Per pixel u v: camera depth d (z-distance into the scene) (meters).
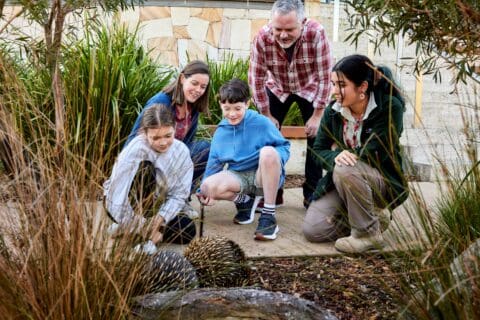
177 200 2.47
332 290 2.43
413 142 5.34
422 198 1.96
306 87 3.98
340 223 2.96
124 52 4.75
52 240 1.69
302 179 4.92
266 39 3.87
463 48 2.01
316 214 3.02
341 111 2.97
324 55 3.82
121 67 4.37
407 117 6.06
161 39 6.56
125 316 1.75
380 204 2.90
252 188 3.37
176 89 3.43
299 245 3.01
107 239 1.81
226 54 6.63
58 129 1.90
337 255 2.79
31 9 2.42
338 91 2.84
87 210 1.79
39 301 1.65
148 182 2.35
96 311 1.68
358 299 2.33
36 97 3.19
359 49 6.52
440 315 1.68
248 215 3.38
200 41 6.59
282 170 3.34
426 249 1.77
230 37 6.62
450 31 1.90
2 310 1.57
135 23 6.50
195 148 3.73
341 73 2.81
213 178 3.29
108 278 1.70
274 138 3.37
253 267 2.70
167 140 2.52
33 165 1.82
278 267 2.71
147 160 2.50
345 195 2.82
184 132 3.57
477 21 1.75
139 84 4.61
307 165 3.78
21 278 1.64
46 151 1.90
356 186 2.71
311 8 6.79
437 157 2.21
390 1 1.93
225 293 1.91
